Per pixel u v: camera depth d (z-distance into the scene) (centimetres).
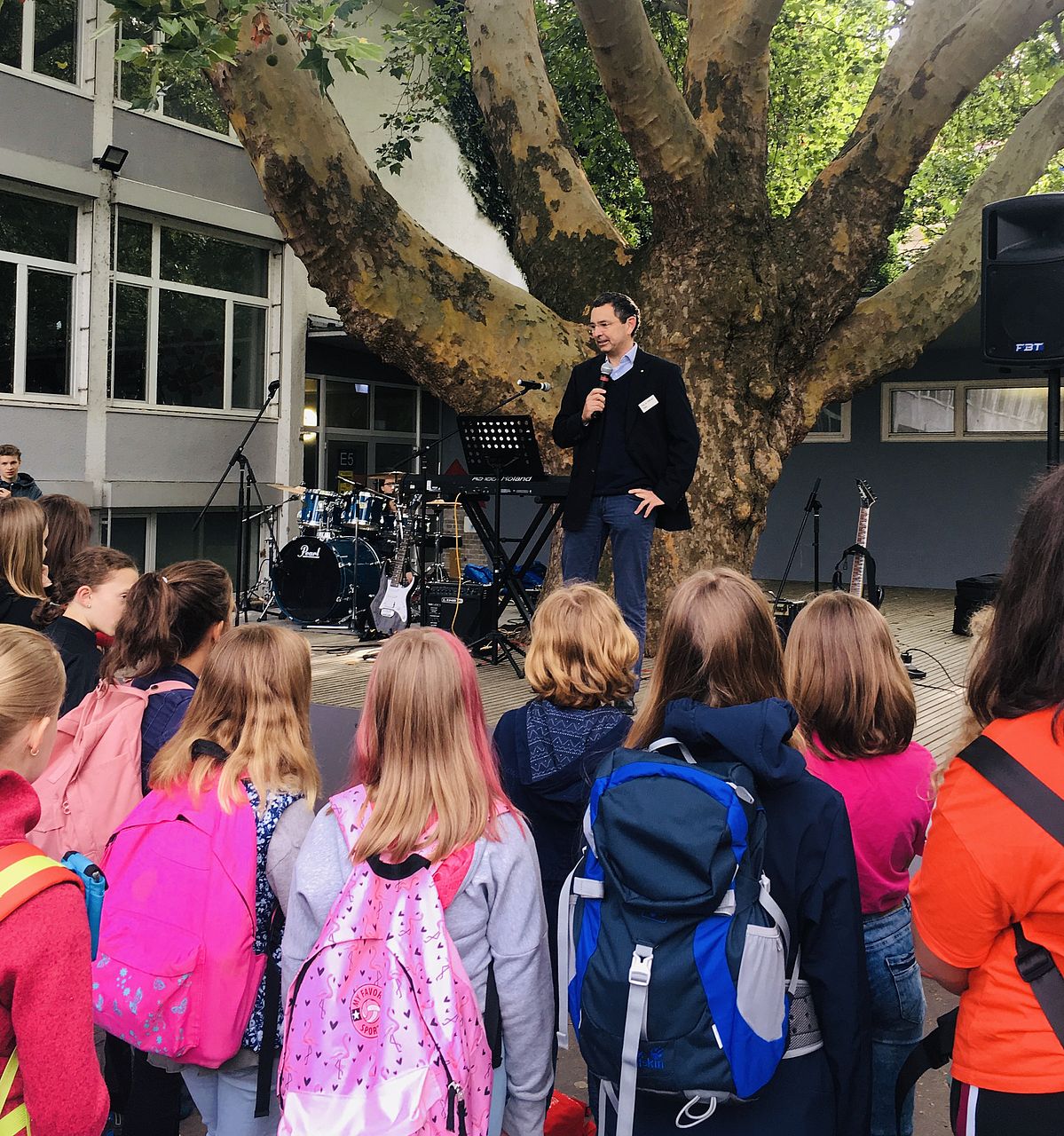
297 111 648
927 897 140
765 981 158
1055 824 128
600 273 798
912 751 221
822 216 788
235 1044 198
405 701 185
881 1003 221
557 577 802
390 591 931
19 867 139
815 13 1300
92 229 1148
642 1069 157
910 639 991
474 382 734
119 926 196
